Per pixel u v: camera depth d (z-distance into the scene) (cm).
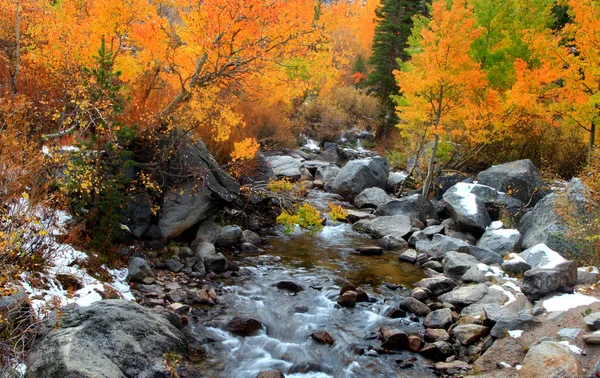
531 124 1648
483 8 1838
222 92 1312
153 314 653
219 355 659
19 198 649
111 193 805
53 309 589
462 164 1892
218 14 881
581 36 1284
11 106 764
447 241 1160
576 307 695
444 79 1434
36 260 649
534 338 637
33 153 680
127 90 1000
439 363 667
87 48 929
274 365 650
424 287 948
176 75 1068
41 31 1007
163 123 1014
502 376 582
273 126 2295
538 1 1866
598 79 1280
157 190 964
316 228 1119
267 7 902
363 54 4909
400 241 1276
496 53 1848
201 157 1059
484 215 1312
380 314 830
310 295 888
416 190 1866
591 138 1357
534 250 952
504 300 817
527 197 1439
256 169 1423
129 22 940
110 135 764
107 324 577
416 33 2216
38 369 500
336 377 636
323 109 3250
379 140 3341
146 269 834
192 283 870
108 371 517
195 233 1051
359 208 1708
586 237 865
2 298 551
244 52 970
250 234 1188
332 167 2144
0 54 1027
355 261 1122
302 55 1045
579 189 1037
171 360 597
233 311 792
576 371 525
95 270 753
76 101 785
